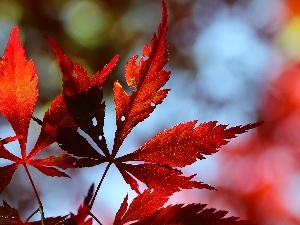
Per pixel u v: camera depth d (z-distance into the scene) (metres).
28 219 0.51
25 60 0.51
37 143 0.51
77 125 0.51
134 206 0.50
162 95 0.51
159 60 0.51
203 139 0.51
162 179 0.51
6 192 1.32
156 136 0.51
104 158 0.51
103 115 0.51
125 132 0.51
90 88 0.51
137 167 0.51
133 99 0.51
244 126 0.51
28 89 0.51
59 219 0.51
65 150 0.51
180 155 0.51
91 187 0.47
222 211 0.50
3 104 0.51
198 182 0.51
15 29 0.51
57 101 0.51
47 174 0.51
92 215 0.48
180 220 0.50
